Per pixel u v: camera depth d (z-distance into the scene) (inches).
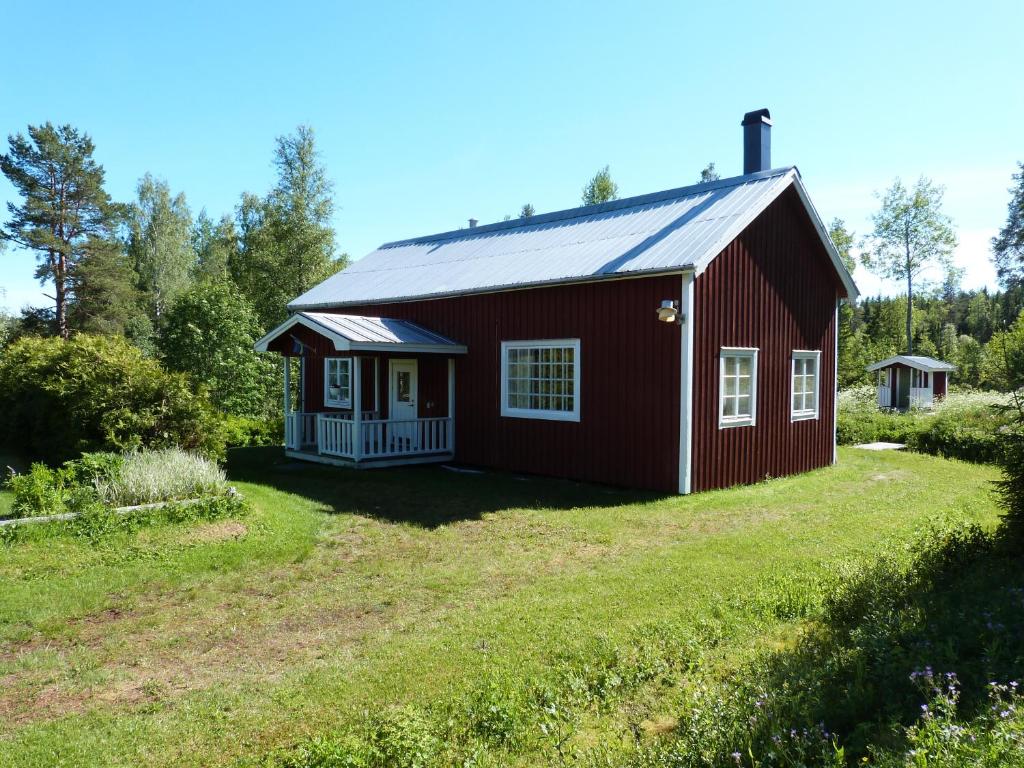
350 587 285.7
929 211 1695.4
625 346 497.0
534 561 321.4
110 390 475.8
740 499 458.6
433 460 610.2
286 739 172.7
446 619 249.4
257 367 1139.9
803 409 607.8
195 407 497.0
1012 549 270.8
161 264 1923.0
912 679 155.6
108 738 173.0
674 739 162.2
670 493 475.8
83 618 250.7
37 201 1311.5
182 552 319.6
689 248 481.7
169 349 1083.9
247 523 366.9
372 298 679.7
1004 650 170.1
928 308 2869.1
